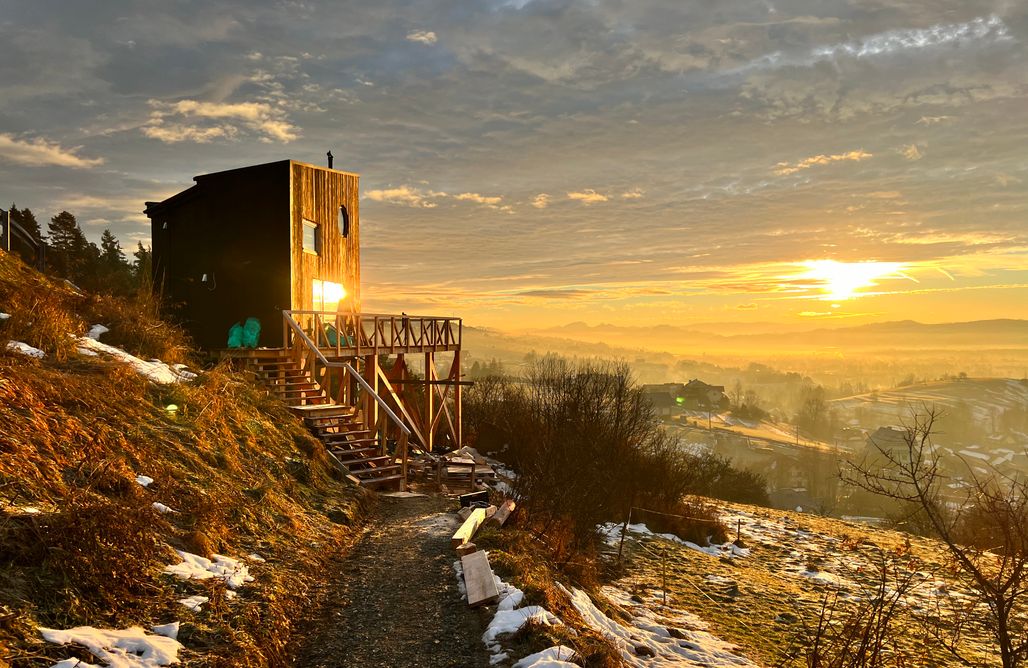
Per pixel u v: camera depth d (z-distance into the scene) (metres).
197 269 20.45
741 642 10.95
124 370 10.72
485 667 6.10
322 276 21.19
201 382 13.09
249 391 14.14
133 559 6.02
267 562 7.95
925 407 6.73
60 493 6.62
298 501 10.84
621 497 18.20
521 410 25.67
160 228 21.39
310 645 6.52
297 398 16.53
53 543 5.55
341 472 13.80
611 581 13.35
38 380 8.51
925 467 6.62
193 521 7.73
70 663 4.50
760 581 15.31
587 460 17.77
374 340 20.69
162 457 8.91
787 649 10.79
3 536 5.33
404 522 11.67
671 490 20.95
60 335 11.45
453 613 7.39
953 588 14.43
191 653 5.35
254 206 19.62
